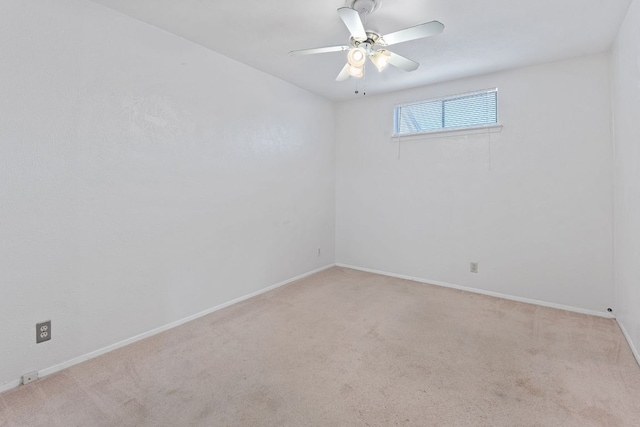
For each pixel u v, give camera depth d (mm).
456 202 3584
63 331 2023
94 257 2152
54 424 1540
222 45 2721
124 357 2156
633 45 2053
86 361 2107
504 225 3301
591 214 2875
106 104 2170
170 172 2566
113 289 2256
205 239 2854
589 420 1554
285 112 3641
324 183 4340
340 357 2146
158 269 2518
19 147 1812
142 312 2426
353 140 4352
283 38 2570
